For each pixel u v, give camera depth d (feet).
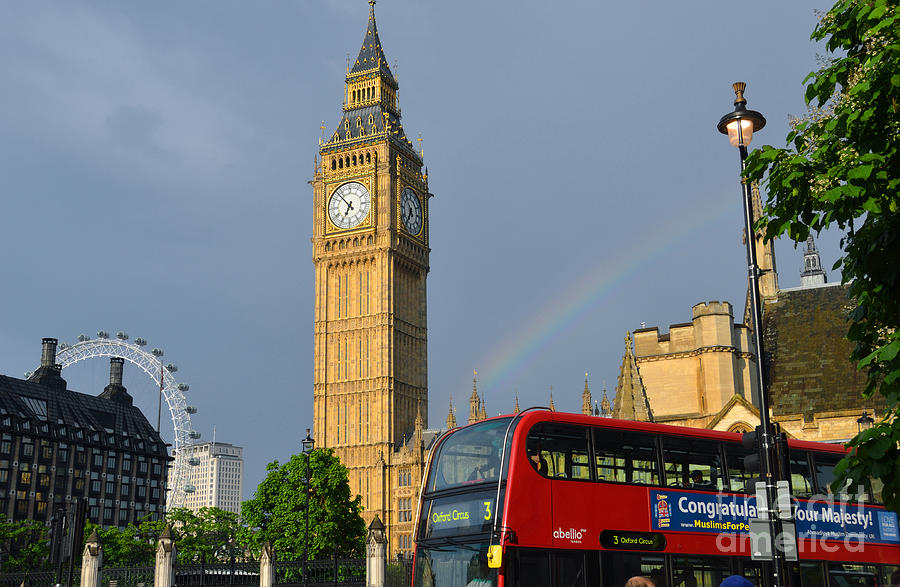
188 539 435.53
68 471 562.66
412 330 555.28
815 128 55.21
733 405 195.72
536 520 82.48
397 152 557.74
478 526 83.20
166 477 652.48
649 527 88.17
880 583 100.48
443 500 88.07
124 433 619.26
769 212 55.16
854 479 45.44
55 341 619.67
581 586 82.69
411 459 506.89
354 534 335.88
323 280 547.49
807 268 474.49
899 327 52.21
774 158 55.21
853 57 54.90
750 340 219.82
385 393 521.65
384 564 205.77
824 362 211.41
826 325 218.38
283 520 322.55
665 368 215.31
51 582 235.40
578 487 85.71
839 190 49.01
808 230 54.80
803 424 190.29
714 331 210.59
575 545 83.56
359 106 564.30
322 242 548.72
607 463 88.38
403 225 552.41
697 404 210.38
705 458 94.73
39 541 418.31
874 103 50.49
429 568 86.43
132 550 431.02
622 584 84.74
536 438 85.56
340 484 331.77
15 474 526.16
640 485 89.30
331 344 539.70
